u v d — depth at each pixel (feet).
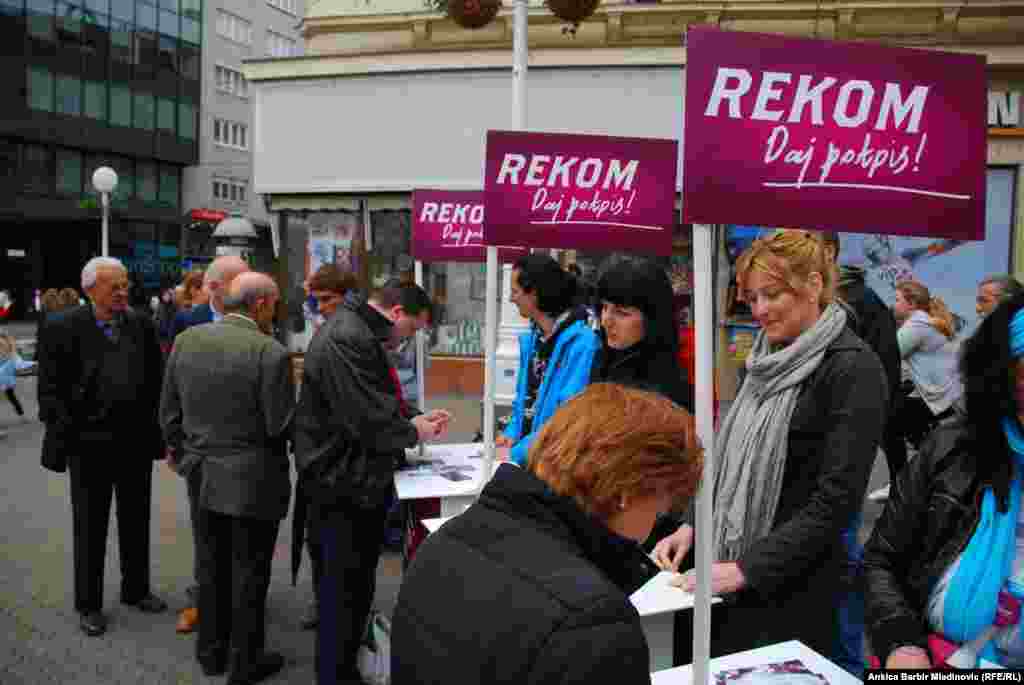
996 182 31.09
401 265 38.27
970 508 5.54
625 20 34.04
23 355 65.31
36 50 115.96
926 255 31.96
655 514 4.37
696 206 5.28
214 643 12.13
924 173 5.49
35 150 119.14
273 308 12.13
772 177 5.34
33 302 124.77
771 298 6.92
